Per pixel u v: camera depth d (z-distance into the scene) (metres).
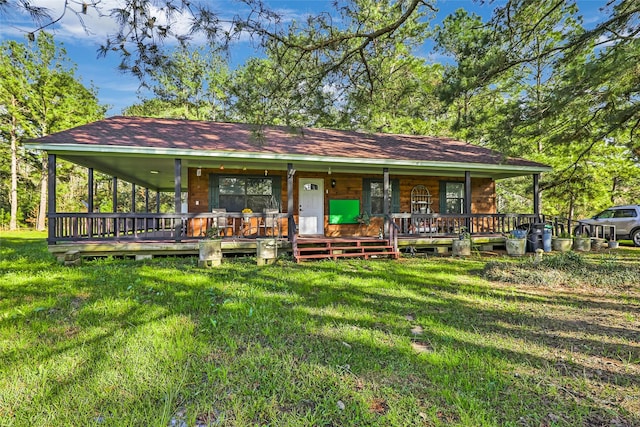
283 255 8.65
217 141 9.15
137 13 3.53
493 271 6.55
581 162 15.00
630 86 7.58
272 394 2.42
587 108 8.34
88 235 8.75
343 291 5.30
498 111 9.00
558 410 2.28
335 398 2.36
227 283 5.67
